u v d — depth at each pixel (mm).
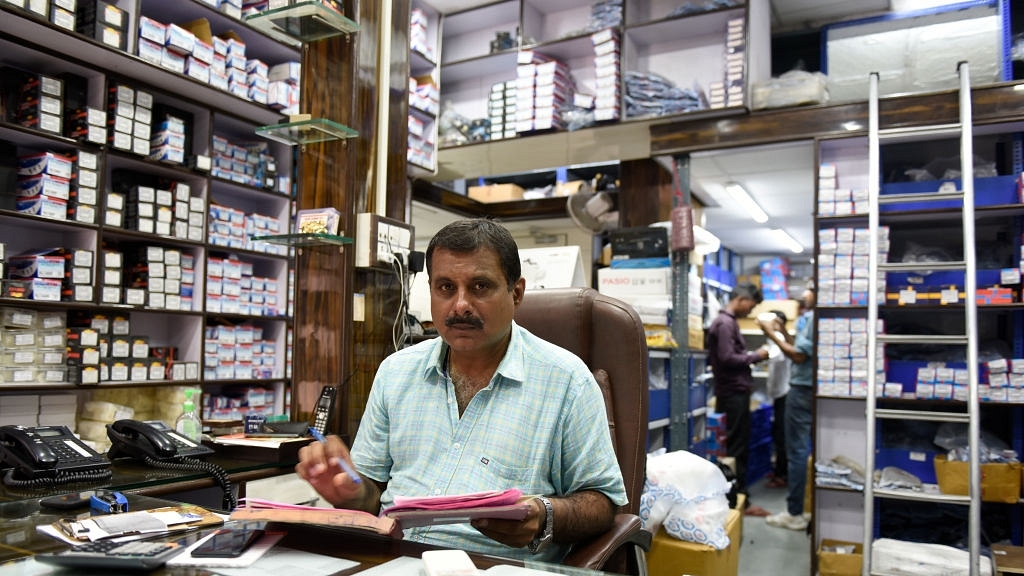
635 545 1411
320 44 2094
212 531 1018
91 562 823
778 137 3801
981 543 3355
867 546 2910
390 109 2166
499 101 4562
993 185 3311
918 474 3406
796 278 11211
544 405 1309
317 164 2088
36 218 2824
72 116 3057
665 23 4094
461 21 4898
